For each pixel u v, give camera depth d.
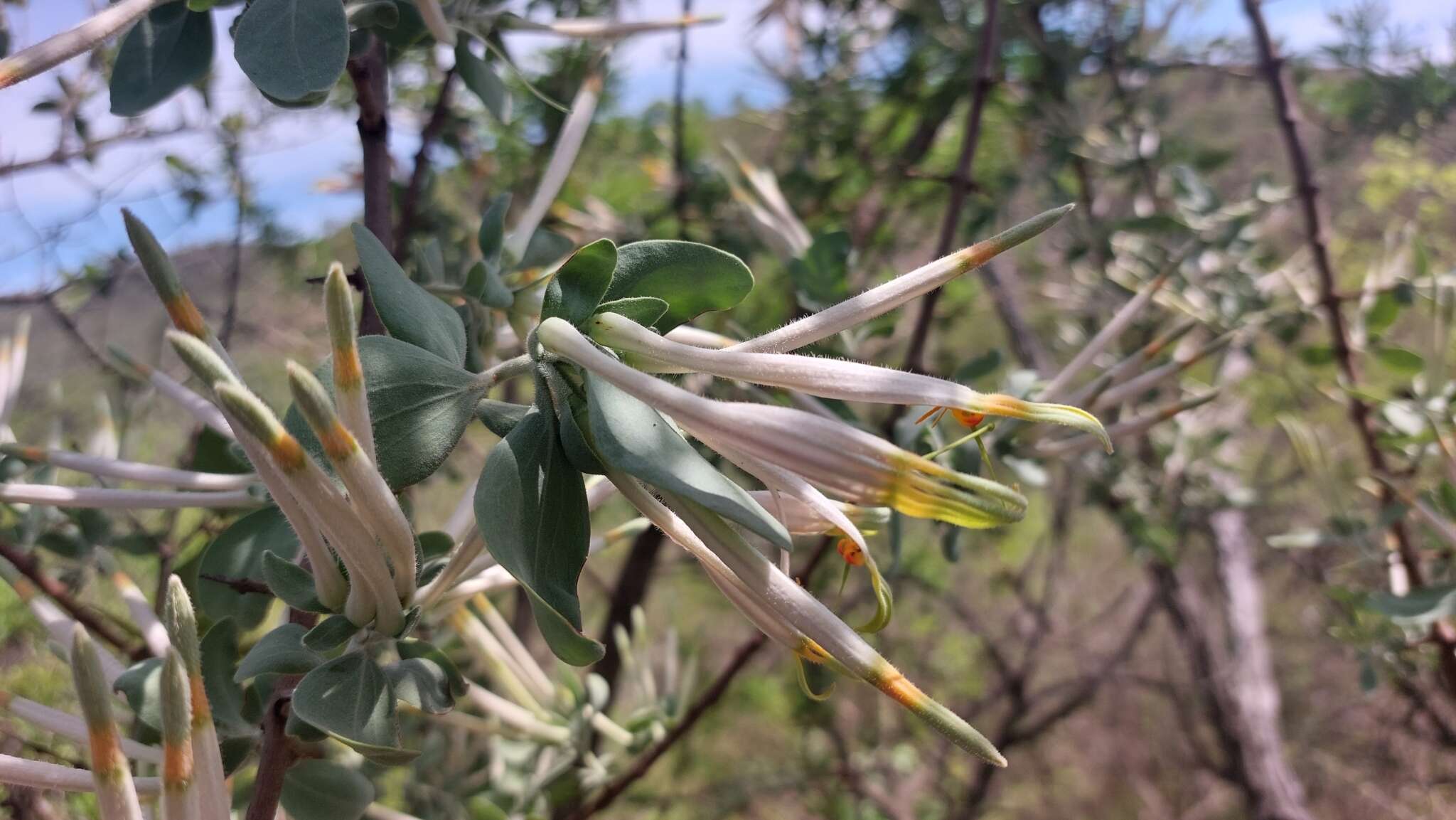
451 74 0.26
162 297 0.10
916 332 0.28
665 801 0.57
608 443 0.10
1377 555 0.32
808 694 0.12
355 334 0.10
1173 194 0.42
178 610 0.10
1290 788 0.60
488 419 0.12
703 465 0.10
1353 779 0.68
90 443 0.26
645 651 0.35
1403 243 0.34
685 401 0.10
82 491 0.17
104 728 0.09
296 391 0.09
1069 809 0.81
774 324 0.47
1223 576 0.63
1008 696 0.73
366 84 0.18
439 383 0.11
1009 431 0.24
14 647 0.30
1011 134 0.56
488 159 0.42
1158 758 0.83
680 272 0.12
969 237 0.47
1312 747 0.71
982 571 0.82
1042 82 0.48
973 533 0.65
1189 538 0.62
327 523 0.10
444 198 0.45
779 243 0.31
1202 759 0.67
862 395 0.11
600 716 0.31
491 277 0.17
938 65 0.52
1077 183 0.53
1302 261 0.45
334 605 0.11
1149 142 0.46
